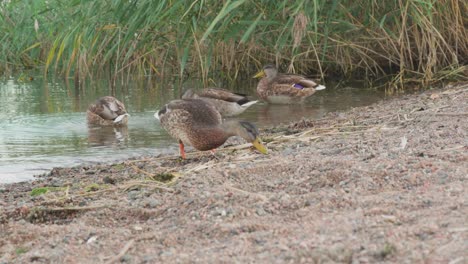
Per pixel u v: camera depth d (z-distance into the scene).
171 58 22.80
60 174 11.29
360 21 20.42
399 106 15.84
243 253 6.18
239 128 11.41
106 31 21.11
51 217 8.55
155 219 7.86
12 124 16.08
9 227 7.91
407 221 6.61
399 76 19.75
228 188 8.53
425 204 7.16
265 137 13.07
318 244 6.13
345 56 21.61
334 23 19.70
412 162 9.09
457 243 5.79
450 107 14.36
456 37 19.73
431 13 18.78
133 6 18.39
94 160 12.56
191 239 6.87
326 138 12.35
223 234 6.89
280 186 8.70
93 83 22.42
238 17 19.67
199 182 9.05
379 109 15.77
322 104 18.06
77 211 8.58
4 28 25.73
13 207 8.91
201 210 7.77
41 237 7.42
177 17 19.28
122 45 20.20
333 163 9.42
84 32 19.58
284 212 7.51
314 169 9.26
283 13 17.83
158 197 8.61
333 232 6.46
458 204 6.93
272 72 19.27
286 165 9.52
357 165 9.15
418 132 11.67
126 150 13.34
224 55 21.95
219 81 22.11
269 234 6.62
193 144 11.82
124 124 15.87
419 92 18.64
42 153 13.17
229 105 17.05
